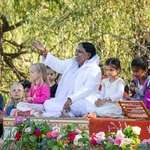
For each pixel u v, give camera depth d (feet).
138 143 35.01
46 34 59.26
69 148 35.99
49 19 59.31
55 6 60.85
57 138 36.06
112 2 59.82
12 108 42.55
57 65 41.01
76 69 40.50
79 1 59.21
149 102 38.01
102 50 60.54
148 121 35.76
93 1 59.26
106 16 59.77
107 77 43.19
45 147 36.29
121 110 38.50
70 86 40.01
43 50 41.24
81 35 60.03
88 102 39.29
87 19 59.31
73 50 61.41
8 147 37.29
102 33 59.21
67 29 59.62
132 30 60.85
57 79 45.39
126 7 60.29
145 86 38.27
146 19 60.85
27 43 61.26
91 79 39.24
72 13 59.00
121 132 34.94
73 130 36.24
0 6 60.29
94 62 39.99
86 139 35.55
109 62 38.60
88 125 36.68
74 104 39.27
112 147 34.88
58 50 61.62
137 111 36.47
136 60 39.29
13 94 42.55
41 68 40.45
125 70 60.59
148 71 39.73
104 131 35.96
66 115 38.99
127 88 46.09
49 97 40.52
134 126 35.55
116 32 60.54
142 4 60.75
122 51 60.80
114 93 38.50
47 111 39.68
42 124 37.06
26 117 37.93
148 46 62.08
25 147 37.04
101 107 38.34
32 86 40.86
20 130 37.27
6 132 38.06
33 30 59.98
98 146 35.24
